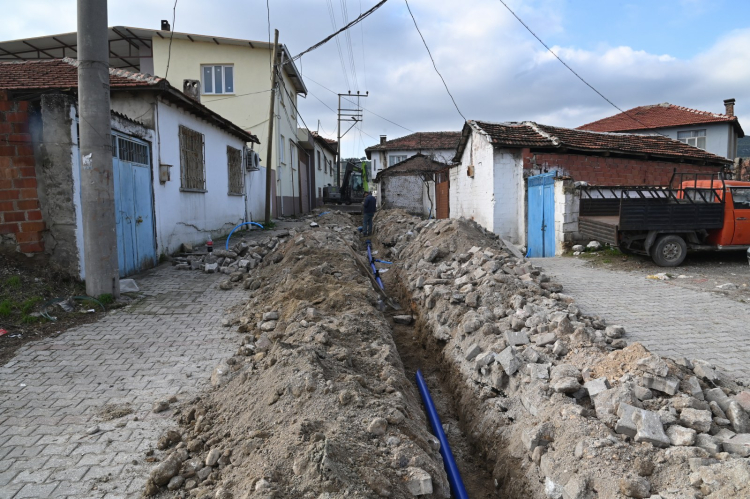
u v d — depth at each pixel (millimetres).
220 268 10000
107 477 3219
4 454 3484
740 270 9992
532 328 5336
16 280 7156
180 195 12344
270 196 21172
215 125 15031
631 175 17250
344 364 4363
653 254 10539
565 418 3559
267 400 3686
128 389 4582
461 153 20016
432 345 6605
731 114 31672
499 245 12031
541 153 15891
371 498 2623
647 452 3086
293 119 28188
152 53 22250
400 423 3459
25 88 7805
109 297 7418
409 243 12656
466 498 3596
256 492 2580
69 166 7660
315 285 7246
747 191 10609
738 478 2615
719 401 3594
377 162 44188
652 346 5547
